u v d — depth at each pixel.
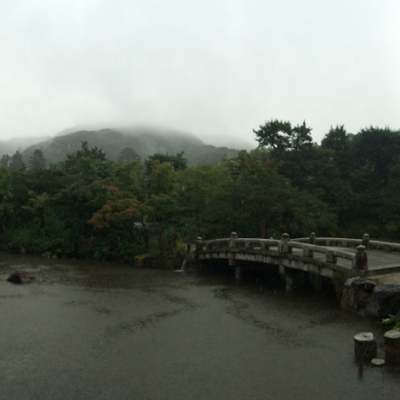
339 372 9.23
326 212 30.08
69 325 12.97
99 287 18.78
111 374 9.34
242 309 14.93
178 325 13.01
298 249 20.31
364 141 38.94
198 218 29.23
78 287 18.70
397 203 32.78
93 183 28.50
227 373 9.37
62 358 10.27
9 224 33.22
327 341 11.25
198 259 23.86
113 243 27.28
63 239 29.17
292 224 27.03
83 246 28.53
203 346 11.10
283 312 14.41
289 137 38.22
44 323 13.16
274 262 18.30
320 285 17.86
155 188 28.95
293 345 11.09
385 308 12.07
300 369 9.50
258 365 9.79
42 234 30.31
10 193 32.41
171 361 10.07
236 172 28.14
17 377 9.20
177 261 24.28
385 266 14.78
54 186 35.19
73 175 35.88
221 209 27.05
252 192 26.44
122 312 14.53
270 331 12.33
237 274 21.02
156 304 15.72
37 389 8.63
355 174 37.22
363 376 8.94
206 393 8.42
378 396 8.10
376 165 39.66
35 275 21.56
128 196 27.62
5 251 30.95
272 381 8.92
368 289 12.94
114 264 25.81
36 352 10.66
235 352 10.64
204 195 30.05
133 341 11.52
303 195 29.33
